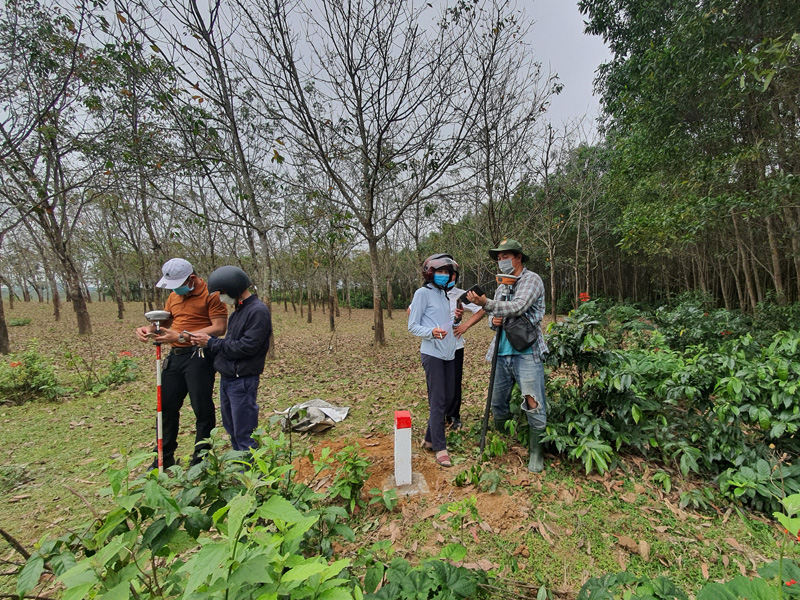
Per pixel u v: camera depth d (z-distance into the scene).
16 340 10.84
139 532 1.12
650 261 16.30
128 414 4.67
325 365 7.47
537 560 2.04
